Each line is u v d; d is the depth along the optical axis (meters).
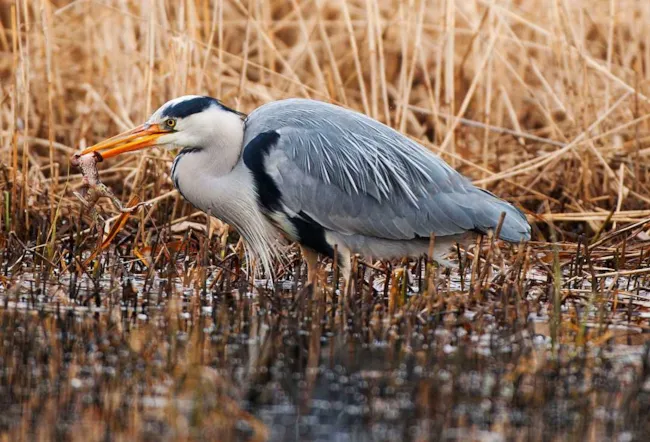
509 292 10.49
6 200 13.52
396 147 11.67
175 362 8.66
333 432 7.18
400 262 13.05
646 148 16.47
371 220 11.53
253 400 7.82
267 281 12.12
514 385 8.22
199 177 11.61
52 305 10.52
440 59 16.09
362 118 11.84
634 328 10.10
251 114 11.83
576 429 7.29
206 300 10.95
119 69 17.33
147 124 11.55
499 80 17.31
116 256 12.38
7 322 9.80
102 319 9.98
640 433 7.23
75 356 8.77
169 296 11.08
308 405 7.72
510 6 18.67
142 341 9.25
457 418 7.48
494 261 11.94
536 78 19.12
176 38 15.42
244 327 9.86
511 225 11.52
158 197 13.93
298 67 19.02
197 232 13.78
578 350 9.23
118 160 16.70
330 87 16.73
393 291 10.66
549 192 16.08
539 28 16.30
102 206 14.18
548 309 10.72
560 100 17.53
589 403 7.84
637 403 7.84
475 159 16.80
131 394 7.86
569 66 16.95
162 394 7.88
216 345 9.21
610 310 10.84
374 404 7.75
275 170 11.41
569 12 16.28
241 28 20.00
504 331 9.83
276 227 11.95
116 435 7.03
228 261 12.34
